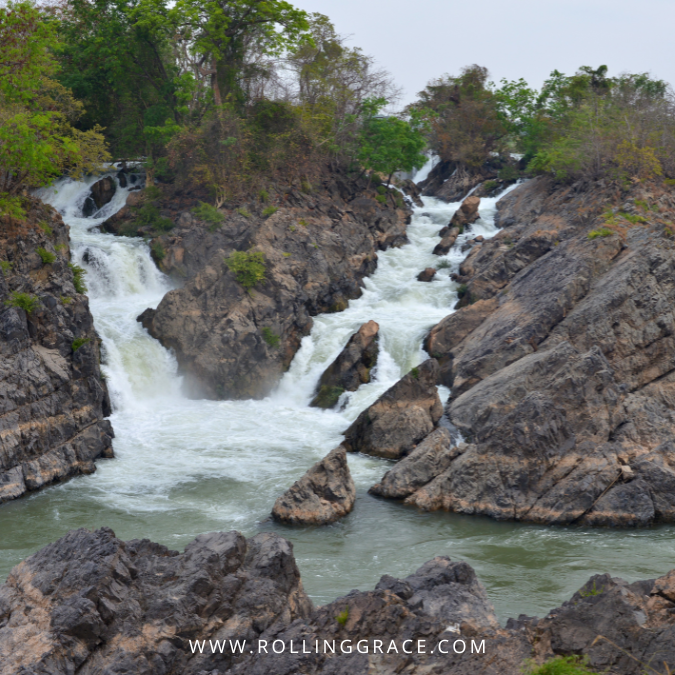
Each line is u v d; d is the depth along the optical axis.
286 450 41.12
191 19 71.00
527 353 45.81
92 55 75.31
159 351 51.75
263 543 20.45
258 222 63.16
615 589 18.19
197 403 50.09
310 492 32.00
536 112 96.69
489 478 33.09
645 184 61.44
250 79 76.00
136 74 75.38
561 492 32.22
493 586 25.08
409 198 84.12
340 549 28.73
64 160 61.00
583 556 27.88
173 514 32.38
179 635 16.84
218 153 67.69
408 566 27.03
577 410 34.56
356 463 39.22
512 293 53.47
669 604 18.56
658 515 31.72
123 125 75.00
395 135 78.50
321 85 80.62
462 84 98.44
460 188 91.19
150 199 67.06
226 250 60.00
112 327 51.81
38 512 32.44
